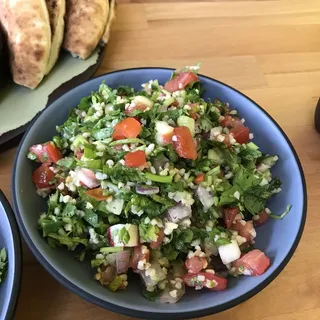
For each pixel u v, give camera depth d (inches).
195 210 37.1
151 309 30.9
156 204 35.8
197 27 57.7
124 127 36.9
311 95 52.7
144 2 59.3
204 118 40.7
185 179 36.7
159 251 35.6
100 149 36.5
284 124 49.9
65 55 50.9
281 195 39.1
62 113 41.8
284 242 35.7
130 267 35.2
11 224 33.0
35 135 39.3
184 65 53.7
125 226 34.7
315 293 38.7
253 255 34.9
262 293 38.2
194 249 36.1
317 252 41.1
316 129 49.6
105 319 35.8
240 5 60.8
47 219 35.6
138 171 35.4
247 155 40.4
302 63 55.6
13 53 46.5
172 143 36.9
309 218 43.2
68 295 36.7
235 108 43.8
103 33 51.5
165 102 40.2
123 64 53.0
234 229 37.7
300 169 38.8
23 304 35.9
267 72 54.2
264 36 57.9
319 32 59.3
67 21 50.2
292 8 61.5
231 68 54.1
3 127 44.3
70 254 35.7
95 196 35.5
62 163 37.9
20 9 46.2
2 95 47.1
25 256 38.2
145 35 56.0
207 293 34.5
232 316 36.9
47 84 48.3
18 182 36.0
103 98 41.7
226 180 38.4
